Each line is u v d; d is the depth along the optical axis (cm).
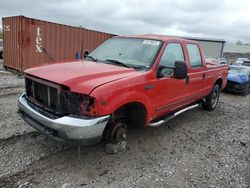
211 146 475
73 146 421
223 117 686
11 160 370
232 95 1108
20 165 358
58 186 319
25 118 385
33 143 424
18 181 322
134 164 385
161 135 508
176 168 383
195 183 347
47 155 389
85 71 361
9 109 604
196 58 562
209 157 428
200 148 462
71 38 1397
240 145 489
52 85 336
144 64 420
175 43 485
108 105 332
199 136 523
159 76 426
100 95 322
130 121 416
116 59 446
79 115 327
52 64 411
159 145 461
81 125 315
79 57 538
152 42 458
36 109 365
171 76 458
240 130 583
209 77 630
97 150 414
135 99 378
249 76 1194
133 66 418
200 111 721
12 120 528
